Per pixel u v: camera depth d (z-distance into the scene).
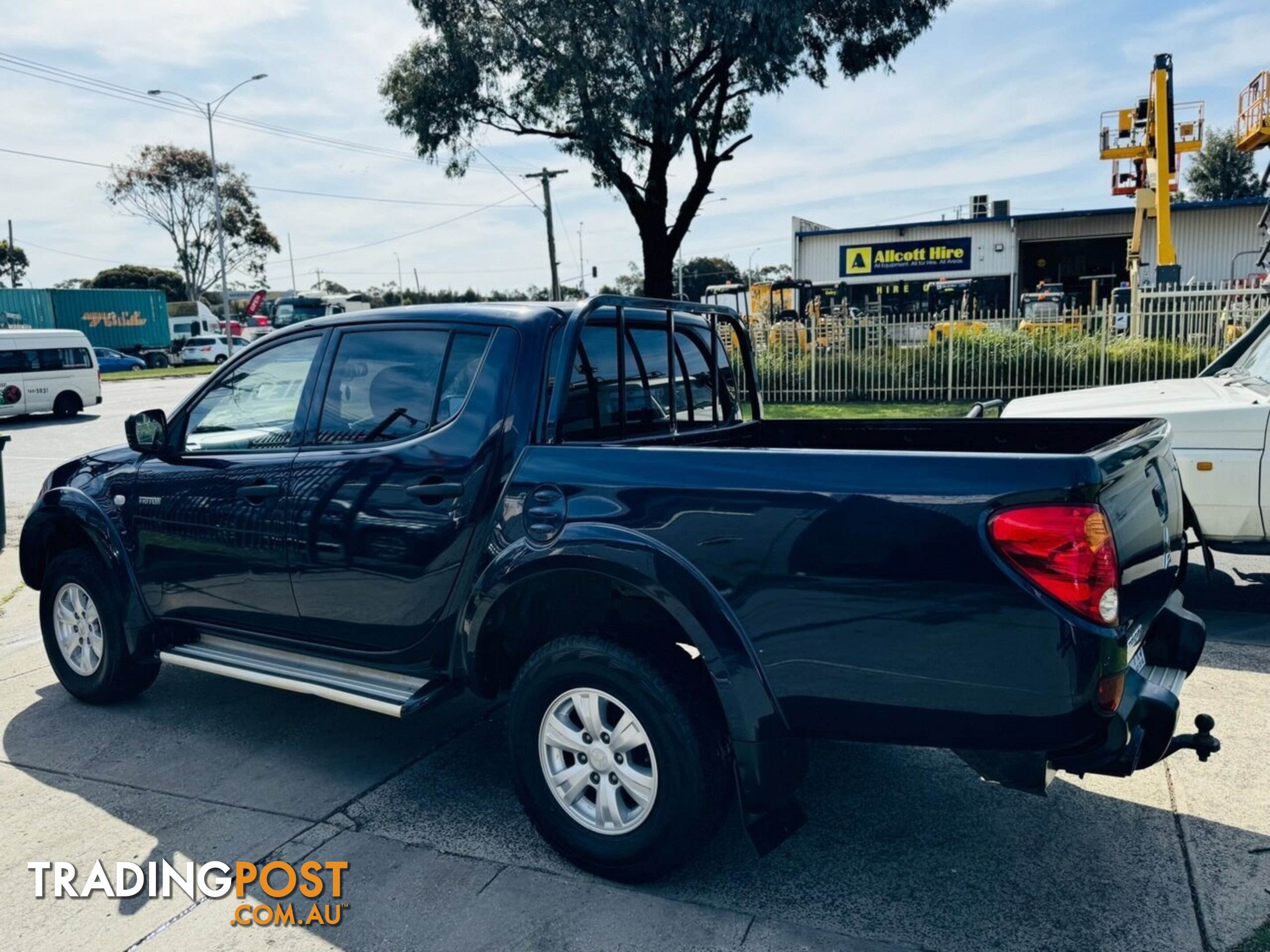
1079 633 2.34
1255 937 2.59
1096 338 16.45
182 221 66.38
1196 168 63.72
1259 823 3.20
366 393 3.67
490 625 3.22
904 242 38.47
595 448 3.06
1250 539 5.28
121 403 27.17
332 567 3.61
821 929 2.72
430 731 4.27
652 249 20.39
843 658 2.59
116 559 4.35
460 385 3.43
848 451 2.65
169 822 3.48
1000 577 2.40
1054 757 2.52
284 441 3.88
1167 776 3.57
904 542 2.51
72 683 4.68
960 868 3.02
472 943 2.71
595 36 17.50
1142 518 2.82
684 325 4.24
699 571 2.76
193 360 52.12
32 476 13.43
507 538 3.14
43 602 4.73
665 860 2.86
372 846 3.27
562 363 3.26
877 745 3.97
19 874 3.15
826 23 19.62
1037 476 2.40
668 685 2.80
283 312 45.94
